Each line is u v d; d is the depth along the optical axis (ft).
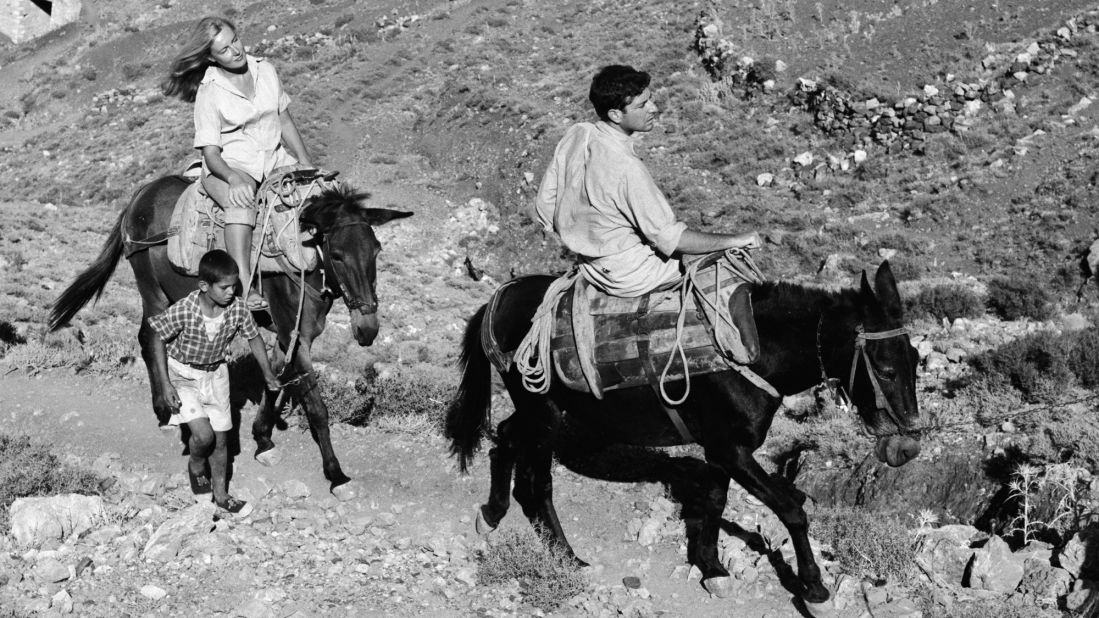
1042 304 49.57
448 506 23.63
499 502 21.75
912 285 55.36
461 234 86.07
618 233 18.57
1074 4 91.97
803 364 18.07
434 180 97.04
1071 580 19.13
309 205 22.52
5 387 30.83
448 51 125.59
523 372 19.74
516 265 80.94
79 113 149.07
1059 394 28.02
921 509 23.41
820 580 18.49
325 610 18.85
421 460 25.50
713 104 95.14
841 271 66.44
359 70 127.95
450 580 20.17
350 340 40.34
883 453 17.69
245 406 28.78
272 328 24.58
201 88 23.43
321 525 22.33
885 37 96.27
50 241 68.95
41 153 130.41
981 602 19.10
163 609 18.57
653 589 20.07
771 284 18.51
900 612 18.78
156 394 26.48
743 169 84.58
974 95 83.05
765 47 100.48
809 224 74.08
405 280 67.87
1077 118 78.54
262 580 19.74
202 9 181.47
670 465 25.09
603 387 19.06
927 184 75.56
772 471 26.35
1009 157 75.51
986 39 91.40
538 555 20.38
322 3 168.76
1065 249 62.90
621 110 18.16
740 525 22.30
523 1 137.18
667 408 18.86
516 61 118.32
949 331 41.65
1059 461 23.32
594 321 19.06
